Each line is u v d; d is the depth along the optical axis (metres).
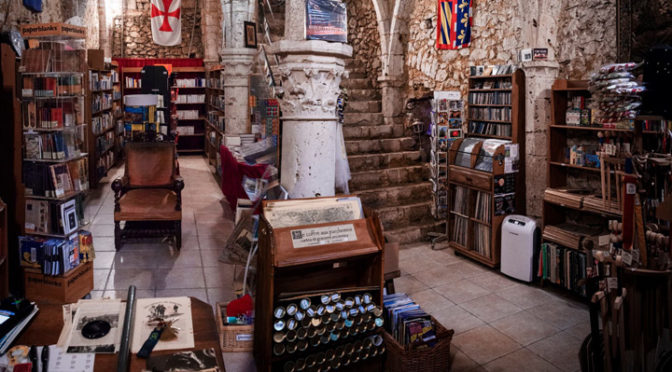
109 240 5.46
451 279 4.73
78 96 3.84
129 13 12.33
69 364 1.50
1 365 1.47
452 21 6.13
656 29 3.72
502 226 4.79
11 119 3.55
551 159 4.70
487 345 3.48
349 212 2.80
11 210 3.61
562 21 4.81
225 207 7.06
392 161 6.87
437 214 5.97
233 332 3.11
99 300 1.86
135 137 7.83
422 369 2.95
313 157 3.16
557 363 3.24
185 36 12.67
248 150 6.07
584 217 4.64
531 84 4.87
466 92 6.22
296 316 2.60
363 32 8.38
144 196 5.52
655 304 2.83
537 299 4.28
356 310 2.71
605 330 2.77
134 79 11.93
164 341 1.66
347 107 7.56
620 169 3.79
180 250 5.20
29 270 3.57
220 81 9.40
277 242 2.54
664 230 2.97
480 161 5.05
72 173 3.74
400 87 7.57
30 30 3.66
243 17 7.55
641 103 3.28
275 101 5.37
